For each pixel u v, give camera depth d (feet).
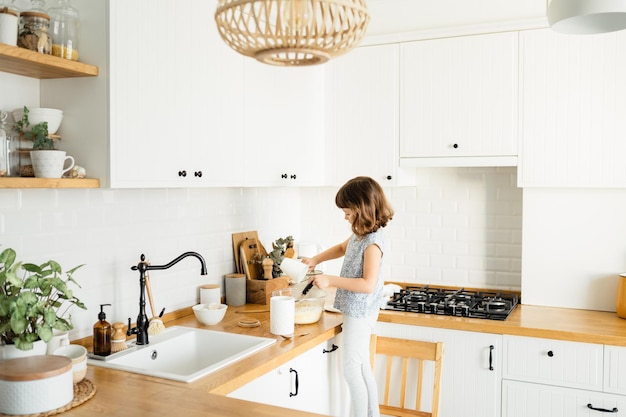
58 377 5.67
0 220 6.91
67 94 7.13
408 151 11.44
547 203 10.53
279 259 11.44
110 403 5.94
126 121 7.11
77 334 8.00
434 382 9.23
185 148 8.12
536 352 9.40
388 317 10.34
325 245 13.42
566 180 10.23
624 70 9.77
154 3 7.52
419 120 11.32
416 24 11.64
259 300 11.05
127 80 7.13
